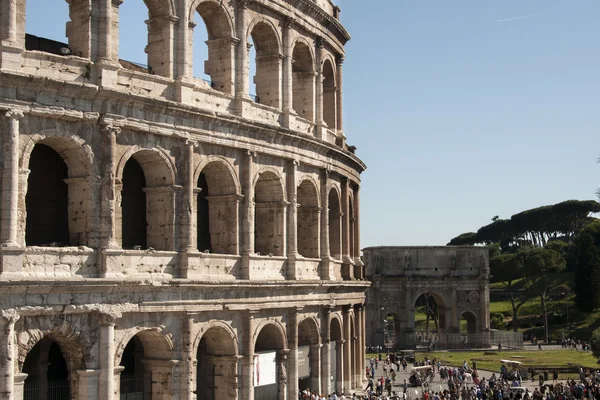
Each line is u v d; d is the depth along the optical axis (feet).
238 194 214.07
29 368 185.26
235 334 211.82
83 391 172.96
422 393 320.29
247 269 213.87
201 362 221.25
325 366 255.29
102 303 175.11
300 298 237.66
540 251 627.46
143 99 183.21
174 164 194.90
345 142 287.48
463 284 537.65
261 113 227.61
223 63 217.77
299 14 247.29
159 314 189.16
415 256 537.24
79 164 177.47
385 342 553.64
